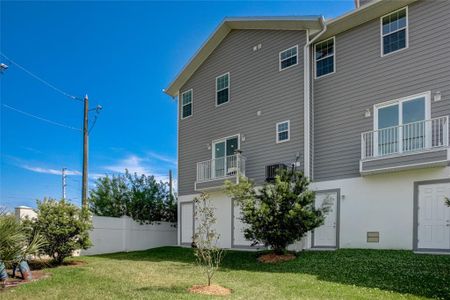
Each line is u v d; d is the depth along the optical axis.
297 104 14.70
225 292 7.97
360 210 12.64
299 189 12.58
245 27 17.09
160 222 20.62
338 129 13.61
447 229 10.79
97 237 17.53
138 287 8.52
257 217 12.32
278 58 15.68
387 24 12.84
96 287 8.55
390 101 12.41
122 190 20.78
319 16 13.97
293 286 8.48
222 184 16.50
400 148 11.85
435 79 11.51
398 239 11.69
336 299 7.22
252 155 16.08
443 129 11.01
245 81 16.91
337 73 13.94
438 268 8.93
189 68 19.38
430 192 11.19
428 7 11.90
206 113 18.56
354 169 12.98
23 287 8.57
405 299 7.12
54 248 12.48
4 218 9.11
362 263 10.16
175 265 12.52
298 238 12.31
